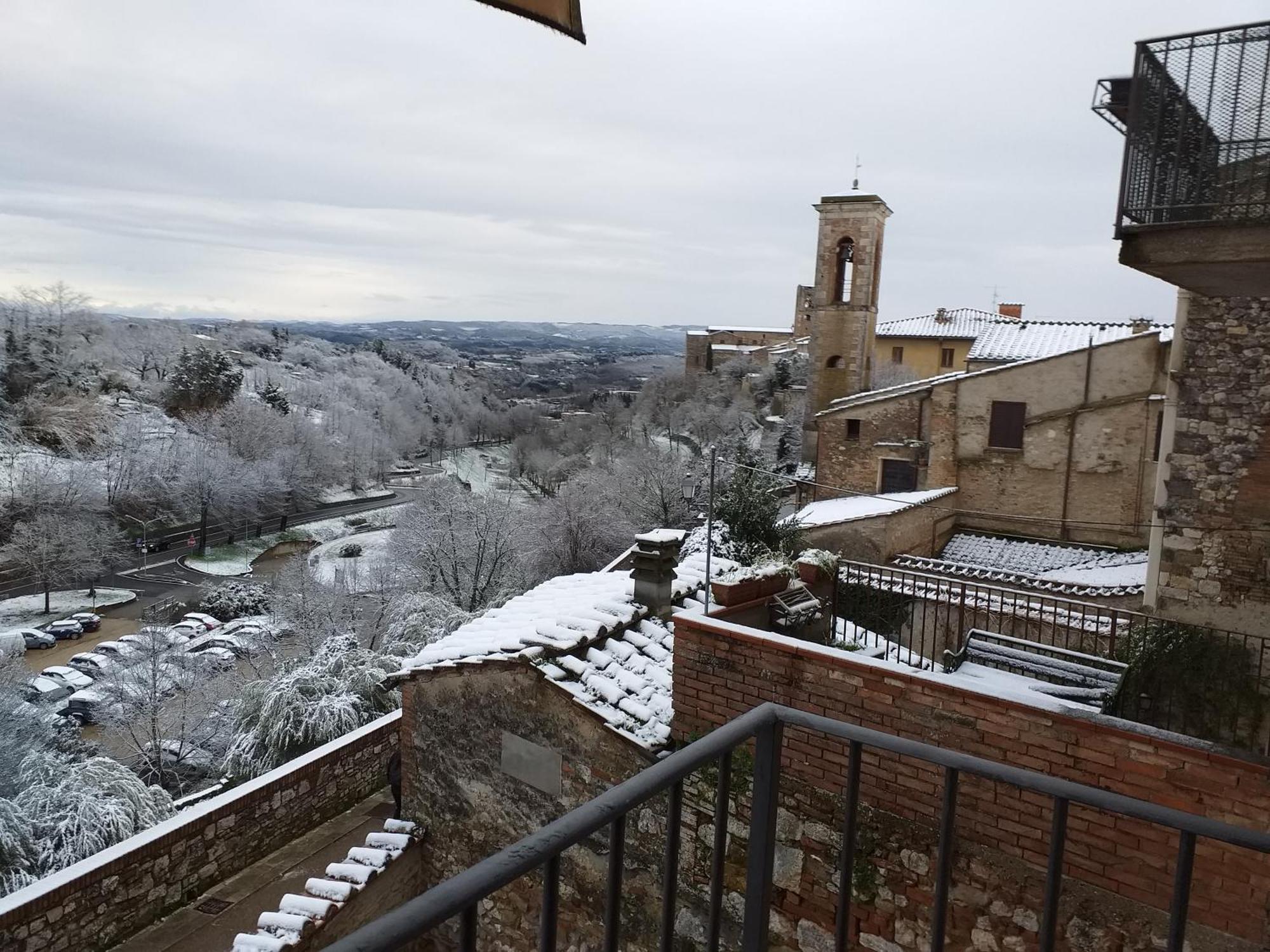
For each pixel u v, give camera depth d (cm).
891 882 543
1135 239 610
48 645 3862
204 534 5484
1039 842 492
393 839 830
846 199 3197
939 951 211
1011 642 873
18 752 1794
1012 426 2167
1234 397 1166
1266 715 1105
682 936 634
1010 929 502
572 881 712
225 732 2505
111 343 8225
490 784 781
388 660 2178
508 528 3728
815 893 575
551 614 871
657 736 669
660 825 645
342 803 1115
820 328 3284
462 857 811
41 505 4900
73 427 5984
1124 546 2034
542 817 740
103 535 4884
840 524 1952
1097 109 700
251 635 3550
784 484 2098
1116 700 756
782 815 591
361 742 1145
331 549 5541
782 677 595
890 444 2350
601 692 720
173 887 901
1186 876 181
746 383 7338
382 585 3647
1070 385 2092
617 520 4225
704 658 638
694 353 9438
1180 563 1212
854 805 213
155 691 2723
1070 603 1179
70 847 1548
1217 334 1176
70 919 805
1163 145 609
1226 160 588
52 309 7638
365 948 114
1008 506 2184
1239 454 1166
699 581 958
